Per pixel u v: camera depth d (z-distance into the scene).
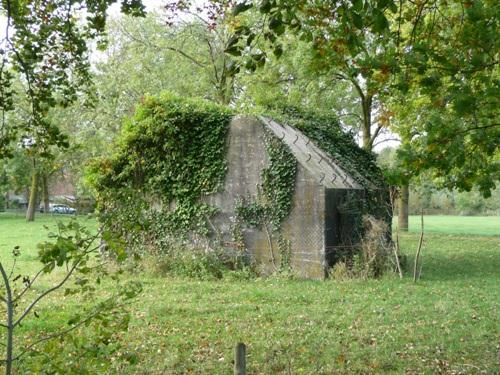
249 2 6.15
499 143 6.76
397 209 41.06
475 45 6.55
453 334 10.56
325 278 17.81
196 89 36.34
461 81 6.65
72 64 9.34
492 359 9.09
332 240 18.38
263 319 11.76
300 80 28.55
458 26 7.98
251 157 19.56
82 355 4.97
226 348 9.62
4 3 8.43
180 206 20.47
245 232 19.50
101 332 4.98
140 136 20.77
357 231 19.20
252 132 19.59
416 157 6.80
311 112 26.86
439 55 6.77
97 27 8.75
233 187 19.81
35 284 16.47
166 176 20.59
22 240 32.91
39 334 10.17
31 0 8.63
